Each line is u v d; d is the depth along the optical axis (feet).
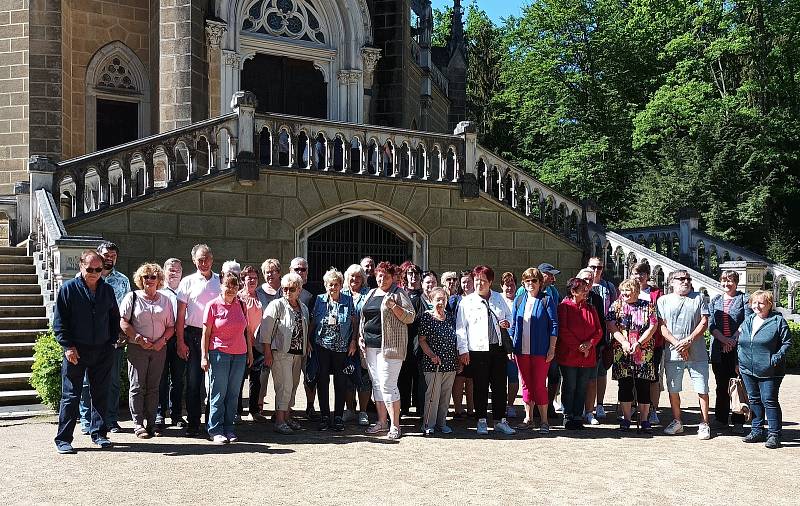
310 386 34.22
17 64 58.13
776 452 29.25
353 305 32.53
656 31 118.83
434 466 25.77
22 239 47.67
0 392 35.63
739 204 102.63
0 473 23.75
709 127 105.70
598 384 37.22
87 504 20.51
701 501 22.06
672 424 33.01
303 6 68.28
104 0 63.41
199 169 55.52
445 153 58.65
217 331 28.89
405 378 36.32
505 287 35.27
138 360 29.45
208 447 28.09
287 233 53.16
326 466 25.40
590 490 22.97
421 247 58.18
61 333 26.48
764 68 107.34
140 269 29.53
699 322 32.63
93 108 63.00
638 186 108.37
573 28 123.54
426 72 86.33
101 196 47.55
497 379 32.71
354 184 55.21
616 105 121.49
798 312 61.31
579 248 63.57
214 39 61.36
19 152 58.13
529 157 139.54
